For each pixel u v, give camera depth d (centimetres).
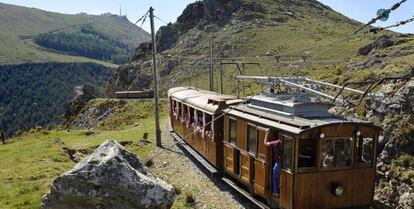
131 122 4956
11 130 15062
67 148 2744
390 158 2031
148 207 1188
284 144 1495
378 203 1914
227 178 2025
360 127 1485
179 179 2155
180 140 2914
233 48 9656
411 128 2027
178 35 11906
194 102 2505
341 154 1480
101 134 3694
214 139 2073
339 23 13275
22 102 17612
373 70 2908
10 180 1933
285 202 1473
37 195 1675
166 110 5362
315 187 1448
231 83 6144
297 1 15175
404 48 4238
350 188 1498
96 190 1163
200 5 12688
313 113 1623
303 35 10000
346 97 2625
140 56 11812
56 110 16788
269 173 1584
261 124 1634
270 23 11512
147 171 1320
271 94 1839
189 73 8356
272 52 8412
